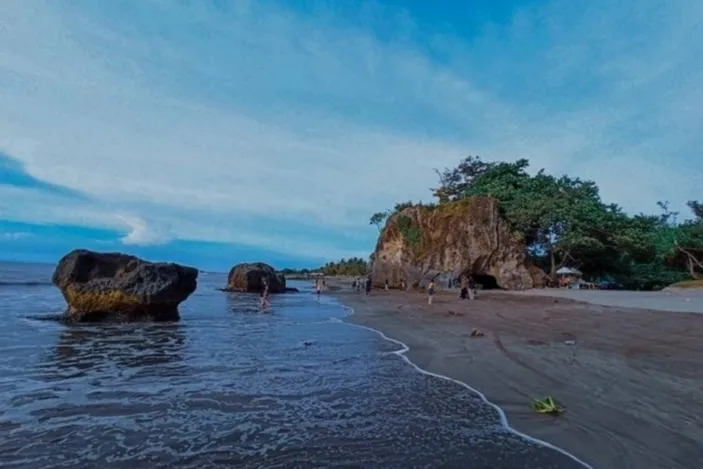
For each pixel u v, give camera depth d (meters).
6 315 20.36
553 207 47.81
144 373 9.46
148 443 5.60
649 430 5.90
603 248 49.53
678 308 21.52
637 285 53.72
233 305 30.41
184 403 7.30
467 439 5.75
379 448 5.47
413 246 50.81
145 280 19.44
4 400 7.40
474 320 19.00
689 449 5.31
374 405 7.22
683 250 49.97
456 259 47.62
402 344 13.32
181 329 17.12
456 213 49.16
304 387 8.34
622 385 7.96
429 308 26.14
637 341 12.28
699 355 10.30
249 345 13.27
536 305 25.55
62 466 4.91
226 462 5.06
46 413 6.73
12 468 4.83
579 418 6.44
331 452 5.34
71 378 8.99
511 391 7.94
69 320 18.33
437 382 8.67
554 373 8.97
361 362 10.65
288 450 5.40
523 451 5.37
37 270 91.50
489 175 61.09
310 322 19.75
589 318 17.95
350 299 36.41
